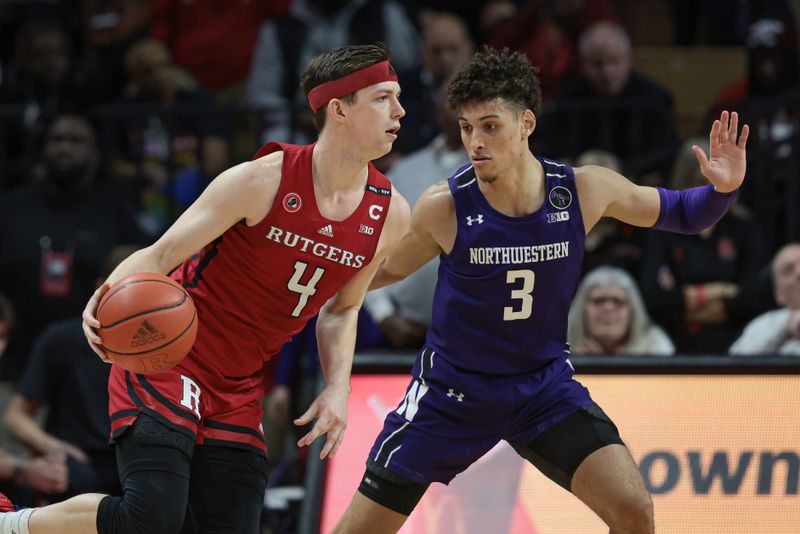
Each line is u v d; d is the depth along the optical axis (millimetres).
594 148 22594
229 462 11391
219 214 10914
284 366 19766
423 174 19859
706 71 26688
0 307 18469
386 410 15516
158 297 10594
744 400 15156
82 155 21375
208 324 11406
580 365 15383
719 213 11883
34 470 17609
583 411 11734
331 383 11898
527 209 11648
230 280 11312
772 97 24016
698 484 14812
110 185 21891
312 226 11148
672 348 18250
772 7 25922
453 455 11977
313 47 24766
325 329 12203
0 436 20188
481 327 11812
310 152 11227
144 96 24641
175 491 10734
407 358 15836
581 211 11719
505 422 11914
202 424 11367
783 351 18344
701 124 24391
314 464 15359
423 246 12023
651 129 22609
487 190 11680
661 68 26859
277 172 11109
